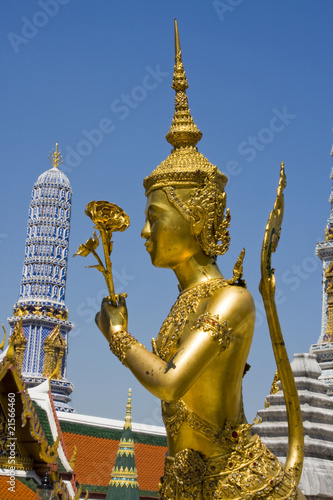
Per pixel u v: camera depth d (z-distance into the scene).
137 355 7.31
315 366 18.22
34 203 83.50
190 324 7.63
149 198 8.23
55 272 80.88
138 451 31.30
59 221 82.69
